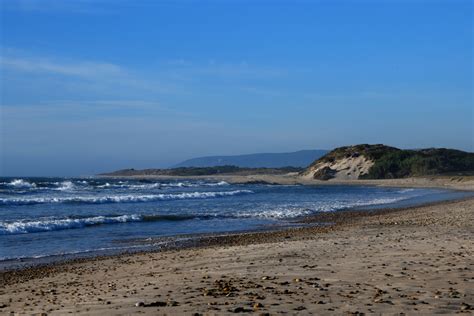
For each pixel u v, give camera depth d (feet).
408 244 47.96
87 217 94.89
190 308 24.64
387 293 26.91
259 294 27.81
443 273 32.45
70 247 63.21
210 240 67.15
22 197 155.53
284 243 54.39
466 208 103.19
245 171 628.69
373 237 56.03
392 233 59.88
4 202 127.03
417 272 33.06
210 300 26.58
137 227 84.64
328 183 330.34
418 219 82.48
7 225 78.07
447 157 386.11
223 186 285.64
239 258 44.52
